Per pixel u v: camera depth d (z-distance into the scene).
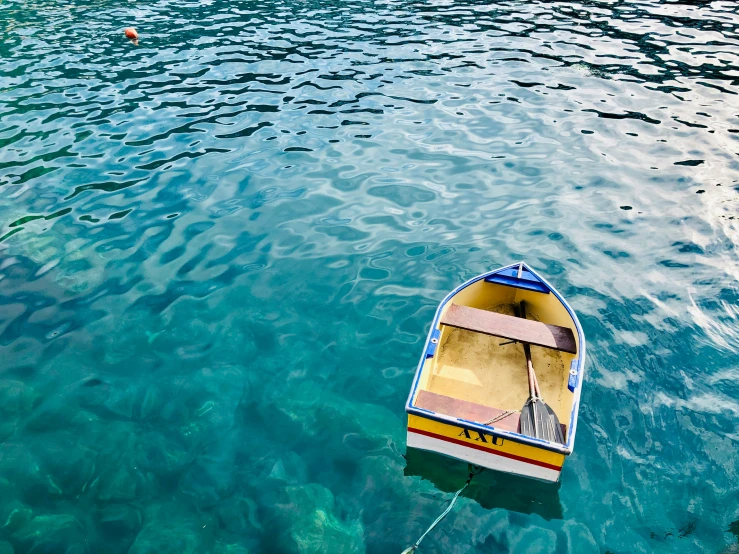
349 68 19.84
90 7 26.12
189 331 9.80
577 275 11.06
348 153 15.06
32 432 8.15
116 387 8.84
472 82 18.89
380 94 18.08
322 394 8.74
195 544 6.88
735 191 13.38
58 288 10.62
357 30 23.33
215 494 7.43
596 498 7.33
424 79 19.06
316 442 8.05
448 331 9.66
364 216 12.73
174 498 7.39
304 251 11.65
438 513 7.17
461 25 23.80
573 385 7.89
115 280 10.84
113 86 18.52
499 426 7.17
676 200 13.17
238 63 20.23
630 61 20.20
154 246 11.71
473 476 7.59
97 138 15.58
